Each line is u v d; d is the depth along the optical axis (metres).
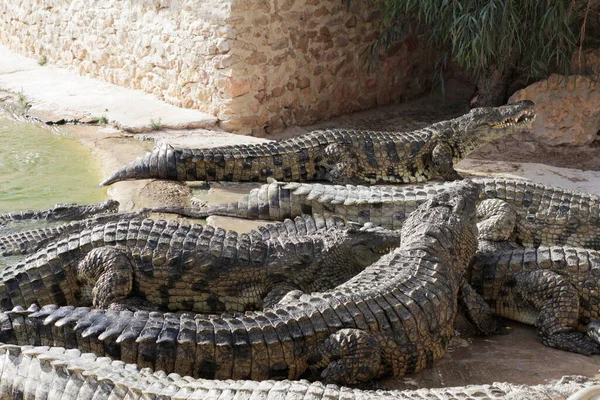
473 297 5.32
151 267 5.46
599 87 10.66
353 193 7.05
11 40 15.68
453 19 10.26
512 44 10.67
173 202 7.71
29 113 11.16
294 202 7.14
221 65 10.80
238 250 5.54
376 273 5.03
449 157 9.02
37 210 7.21
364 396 3.72
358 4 12.43
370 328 4.56
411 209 6.81
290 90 11.68
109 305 5.34
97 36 13.04
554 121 10.75
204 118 10.94
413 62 13.78
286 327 4.44
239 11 10.62
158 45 11.81
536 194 7.08
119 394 3.73
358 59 12.71
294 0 11.36
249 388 3.74
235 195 7.97
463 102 13.71
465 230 5.55
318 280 5.60
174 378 3.91
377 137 8.93
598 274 5.34
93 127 10.57
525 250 5.63
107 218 6.76
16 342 4.46
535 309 5.40
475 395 3.77
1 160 9.16
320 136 8.76
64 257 5.50
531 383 4.70
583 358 5.05
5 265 6.06
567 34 10.86
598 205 6.95
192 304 5.57
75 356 4.07
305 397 3.67
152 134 10.27
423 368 4.84
